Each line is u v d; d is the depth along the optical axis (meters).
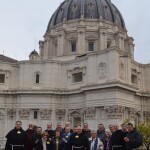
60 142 16.16
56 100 57.69
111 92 48.03
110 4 79.31
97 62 52.34
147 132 38.09
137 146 13.87
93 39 70.69
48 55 74.19
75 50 71.00
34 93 57.34
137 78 59.06
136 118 56.31
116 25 74.31
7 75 60.66
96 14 74.19
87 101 51.72
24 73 59.62
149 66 60.59
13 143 14.71
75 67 57.22
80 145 15.18
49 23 82.25
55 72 59.06
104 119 49.00
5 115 58.84
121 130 15.41
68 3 78.06
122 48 72.31
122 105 48.44
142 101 58.41
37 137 16.66
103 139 17.25
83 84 55.03
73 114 56.38
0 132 57.91
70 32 71.62
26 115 57.12
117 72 49.25
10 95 59.41
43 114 56.56
